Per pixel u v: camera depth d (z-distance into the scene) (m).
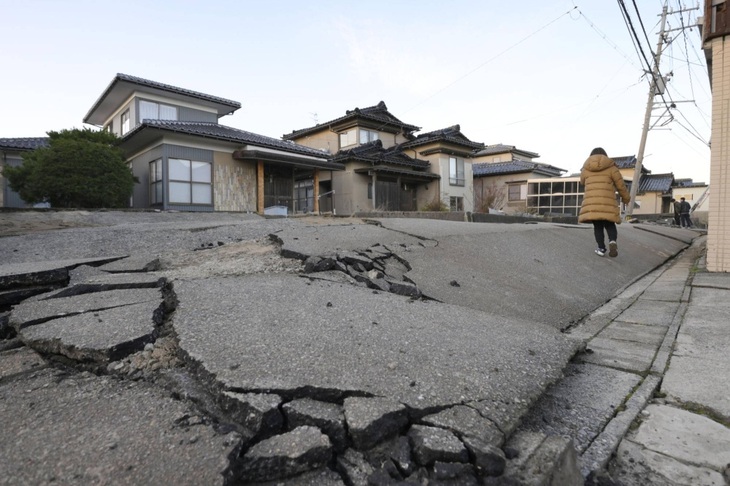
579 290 4.03
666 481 1.31
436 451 1.21
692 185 33.19
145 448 1.17
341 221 6.48
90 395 1.49
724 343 2.49
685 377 2.04
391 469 1.19
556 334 2.38
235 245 4.27
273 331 1.97
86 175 9.40
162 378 1.61
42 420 1.32
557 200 23.55
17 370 1.70
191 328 1.96
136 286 2.71
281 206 13.55
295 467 1.15
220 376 1.51
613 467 1.38
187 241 4.54
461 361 1.81
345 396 1.45
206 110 15.77
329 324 2.11
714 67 4.84
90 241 4.40
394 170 17.59
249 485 1.12
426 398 1.47
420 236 4.79
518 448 1.30
